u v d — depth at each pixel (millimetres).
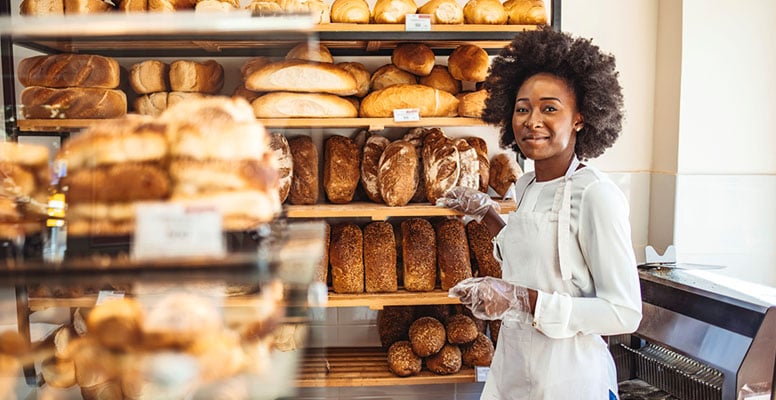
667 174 2521
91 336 781
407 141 2256
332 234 2248
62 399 813
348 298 2068
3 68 1052
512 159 2344
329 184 2154
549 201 1528
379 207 2084
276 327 799
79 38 950
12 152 797
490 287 1439
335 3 2027
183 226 773
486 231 2314
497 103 1659
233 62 997
